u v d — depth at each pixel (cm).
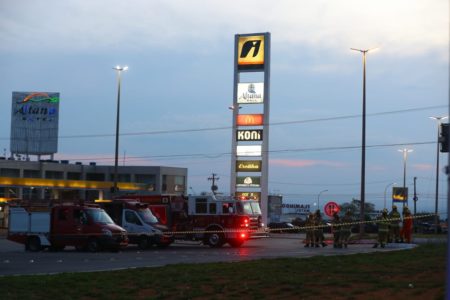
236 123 5847
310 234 3481
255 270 1794
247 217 3675
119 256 2766
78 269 2095
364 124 4481
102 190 7794
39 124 8669
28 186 6706
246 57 5878
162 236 3447
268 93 5806
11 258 2652
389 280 1494
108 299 1392
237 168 5812
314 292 1360
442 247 2745
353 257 2212
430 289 1299
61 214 3256
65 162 9444
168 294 1426
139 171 9694
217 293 1413
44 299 1400
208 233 3662
